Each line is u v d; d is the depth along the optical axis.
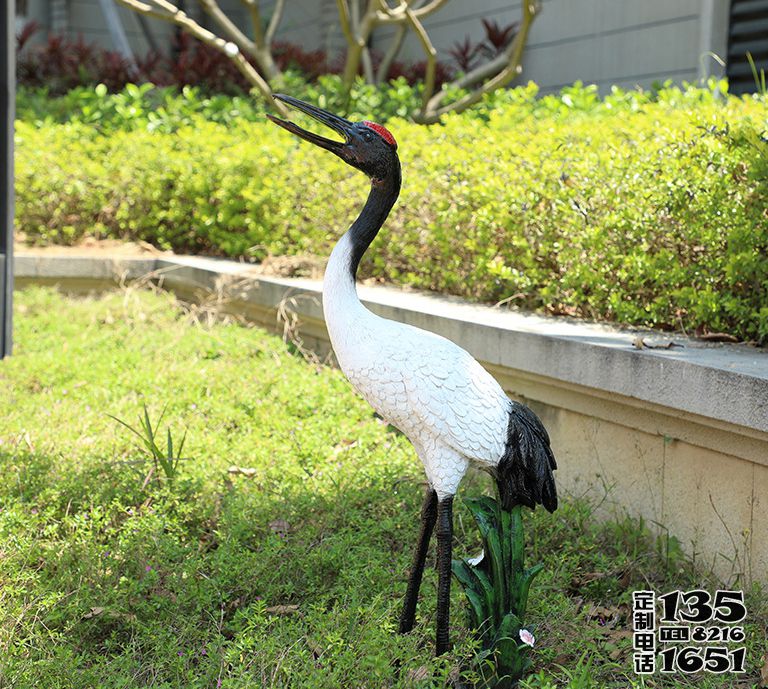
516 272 5.30
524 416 3.06
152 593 3.50
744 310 4.16
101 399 5.64
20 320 7.42
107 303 7.89
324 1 14.56
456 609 3.33
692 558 3.82
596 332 4.48
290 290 6.64
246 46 10.48
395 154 3.05
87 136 9.85
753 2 8.72
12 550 3.58
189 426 5.18
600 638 3.30
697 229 4.39
